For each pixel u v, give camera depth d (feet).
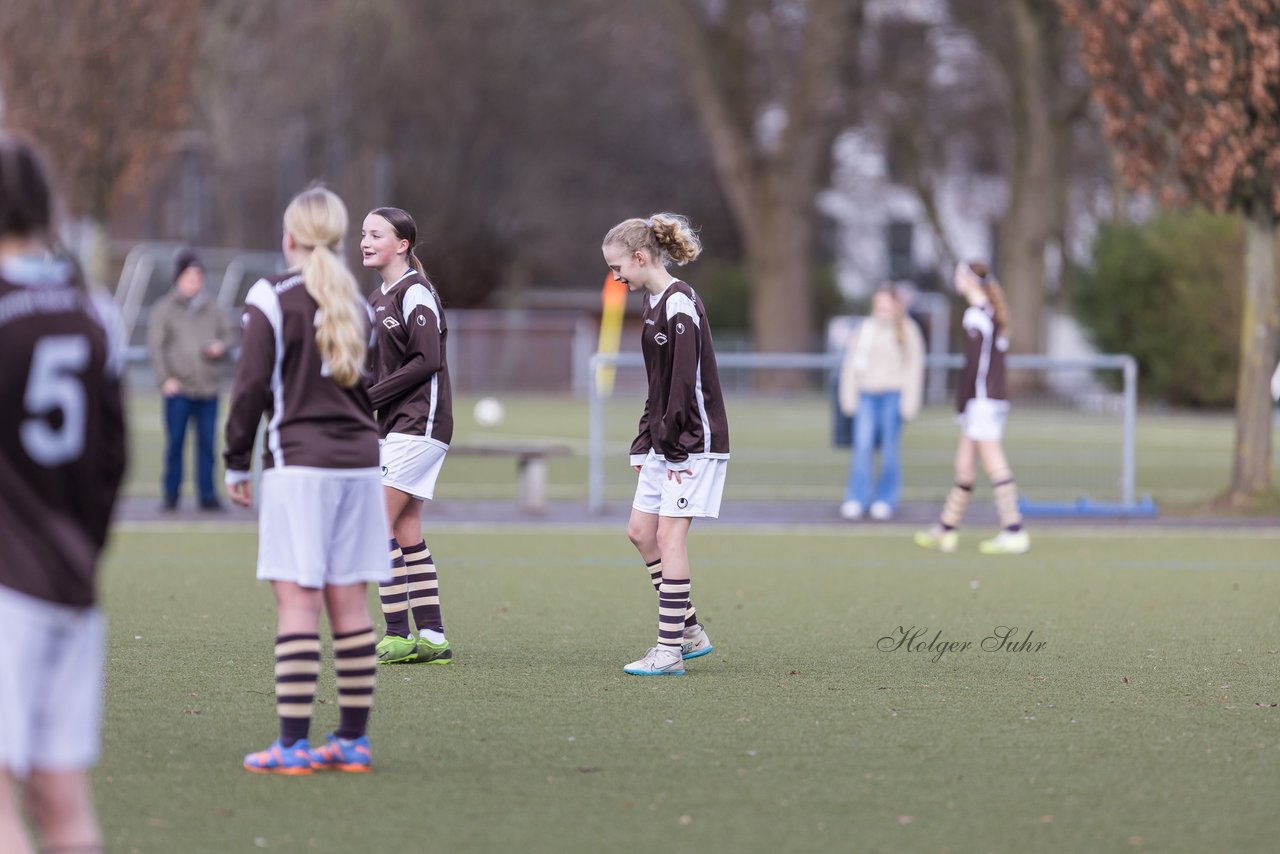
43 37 292.81
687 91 621.31
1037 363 205.26
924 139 578.66
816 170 549.54
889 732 79.71
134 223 587.27
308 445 68.33
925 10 512.63
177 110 305.73
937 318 645.92
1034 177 501.15
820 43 503.61
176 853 58.49
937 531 165.58
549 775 70.33
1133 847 60.34
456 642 106.83
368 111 590.14
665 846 59.82
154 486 228.02
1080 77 502.38
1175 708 86.28
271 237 614.75
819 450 302.04
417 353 96.12
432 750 74.95
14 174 45.83
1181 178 195.00
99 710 82.89
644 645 106.11
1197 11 182.19
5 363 44.83
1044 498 211.41
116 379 47.37
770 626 114.93
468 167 644.69
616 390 515.50
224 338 190.19
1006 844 60.54
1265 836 61.93
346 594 70.49
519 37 613.52
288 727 70.33
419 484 97.30
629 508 201.67
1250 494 202.18
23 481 45.19
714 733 79.10
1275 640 109.70
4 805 44.55
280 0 545.44
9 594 44.57
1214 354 476.13
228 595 126.21
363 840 60.29
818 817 63.98
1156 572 147.54
